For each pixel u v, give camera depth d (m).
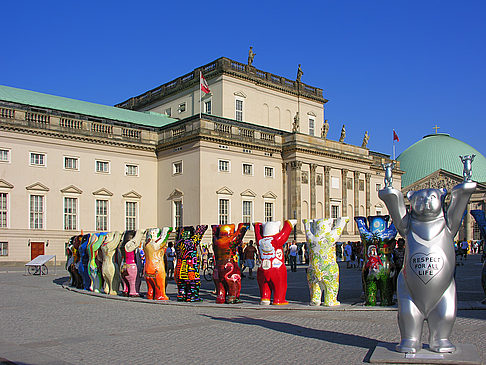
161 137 70.88
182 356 13.23
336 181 79.06
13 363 12.63
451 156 142.75
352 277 41.75
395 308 21.41
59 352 13.89
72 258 35.00
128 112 77.19
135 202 68.38
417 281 12.06
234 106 77.12
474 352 12.23
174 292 30.98
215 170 65.94
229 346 14.36
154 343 14.95
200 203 63.84
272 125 82.69
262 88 81.62
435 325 12.21
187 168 66.25
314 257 22.66
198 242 25.67
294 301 25.14
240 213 68.31
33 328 17.75
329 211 76.25
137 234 27.83
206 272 47.41
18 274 46.81
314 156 75.19
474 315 19.92
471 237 121.44
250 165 70.56
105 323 18.75
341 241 76.31
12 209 57.75
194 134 64.88
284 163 74.25
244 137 69.25
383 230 22.66
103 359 13.02
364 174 84.81
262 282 23.77
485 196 120.62
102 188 64.94
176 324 18.42
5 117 57.81
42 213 60.12
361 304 23.14
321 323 18.17
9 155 58.00
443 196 12.50
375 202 91.50
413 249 12.28
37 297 27.88
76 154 63.25
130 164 68.38
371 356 12.15
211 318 19.83
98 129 65.56
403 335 12.48
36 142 60.03
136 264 27.53
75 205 62.84
